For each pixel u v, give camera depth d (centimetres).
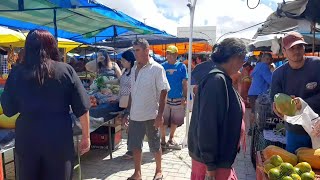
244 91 982
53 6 445
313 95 319
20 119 250
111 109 512
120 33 773
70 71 257
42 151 245
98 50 1023
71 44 995
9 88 252
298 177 229
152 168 506
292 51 312
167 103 597
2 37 762
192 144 235
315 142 274
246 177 469
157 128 425
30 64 245
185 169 503
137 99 414
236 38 224
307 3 330
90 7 374
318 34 644
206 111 210
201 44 1543
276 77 343
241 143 237
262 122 454
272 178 234
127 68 526
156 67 411
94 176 470
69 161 259
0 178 314
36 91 242
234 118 217
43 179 254
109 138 548
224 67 222
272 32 596
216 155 214
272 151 280
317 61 317
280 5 379
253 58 1559
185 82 599
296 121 274
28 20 607
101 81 587
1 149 308
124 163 528
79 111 266
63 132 251
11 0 415
